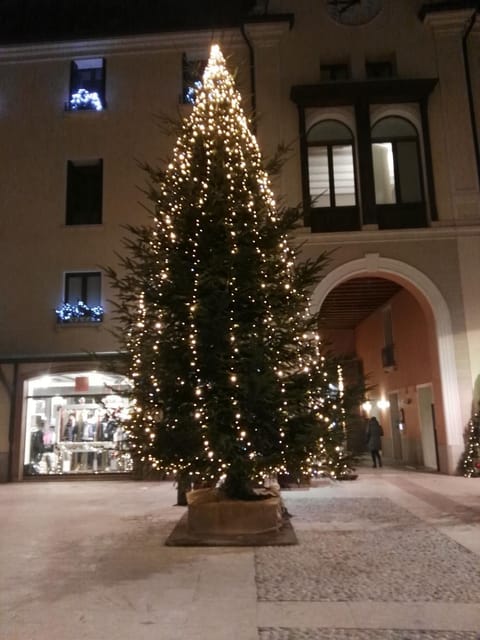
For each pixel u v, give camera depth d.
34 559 7.41
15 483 16.52
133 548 7.96
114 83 18.70
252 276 9.20
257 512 8.49
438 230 16.78
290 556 7.37
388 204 17.19
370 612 5.32
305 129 17.45
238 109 10.45
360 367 27.17
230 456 8.55
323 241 16.83
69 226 17.86
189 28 18.72
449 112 17.48
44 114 18.67
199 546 7.98
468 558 7.14
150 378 8.94
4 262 17.77
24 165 18.36
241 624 5.07
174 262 9.15
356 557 7.25
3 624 5.13
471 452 15.77
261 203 9.89
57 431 17.27
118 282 9.95
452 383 16.22
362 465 20.14
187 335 8.88
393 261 16.70
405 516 10.05
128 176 18.11
